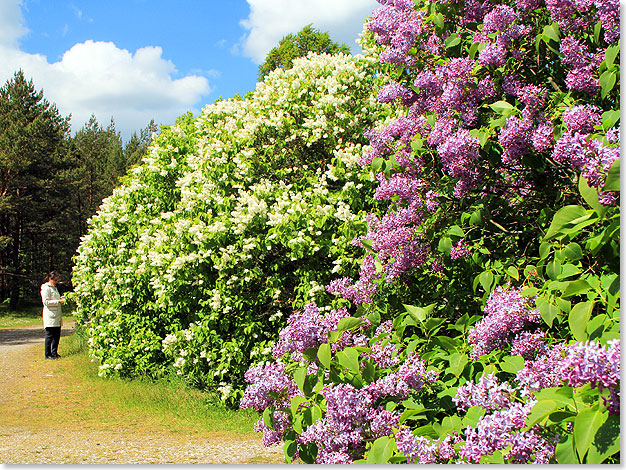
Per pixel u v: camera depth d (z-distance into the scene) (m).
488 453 1.71
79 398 7.20
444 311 3.36
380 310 3.49
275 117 7.51
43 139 26.92
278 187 6.89
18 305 29.95
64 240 31.56
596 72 2.53
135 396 7.14
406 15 3.50
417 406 2.23
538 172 2.78
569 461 1.55
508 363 2.09
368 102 7.30
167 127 9.52
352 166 6.11
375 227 3.71
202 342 6.97
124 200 9.72
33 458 4.49
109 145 44.00
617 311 1.84
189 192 7.34
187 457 4.51
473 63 2.91
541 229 2.72
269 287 6.49
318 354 2.22
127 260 8.94
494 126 2.72
